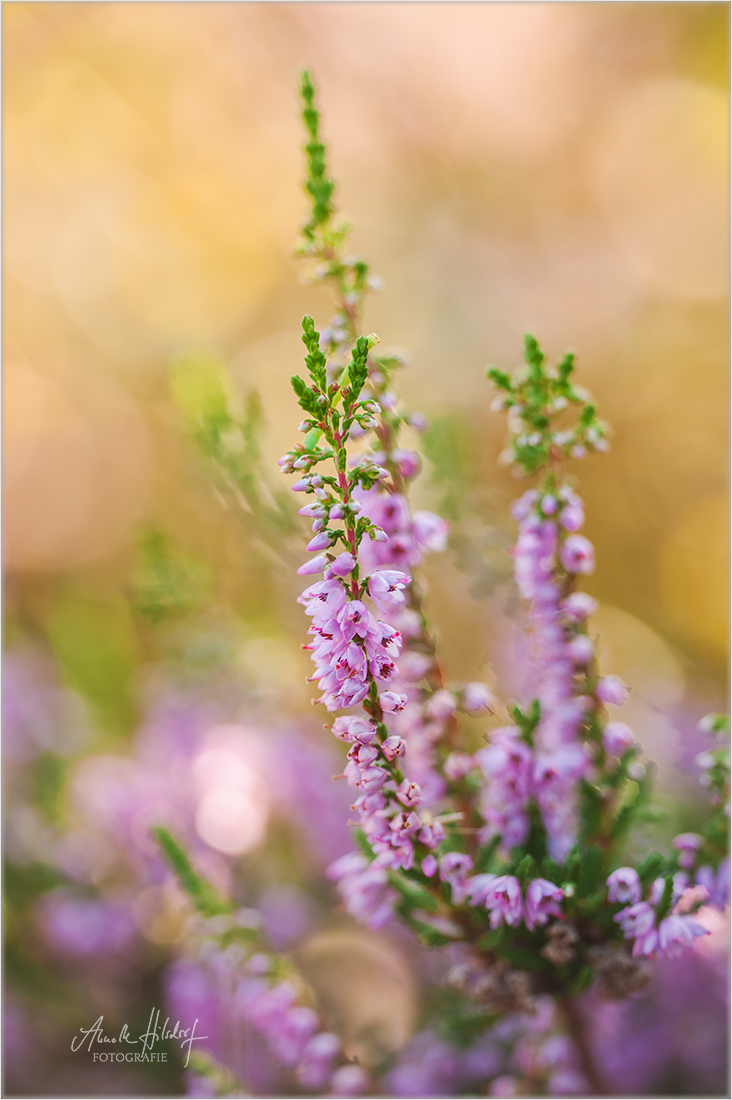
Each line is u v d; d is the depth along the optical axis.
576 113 0.81
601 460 0.69
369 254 0.78
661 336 0.73
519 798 0.26
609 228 0.79
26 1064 0.31
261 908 0.32
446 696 0.26
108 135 0.84
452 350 0.71
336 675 0.24
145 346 0.77
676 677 0.47
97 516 0.71
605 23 0.79
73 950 0.32
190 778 0.33
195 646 0.33
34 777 0.36
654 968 0.29
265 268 0.83
